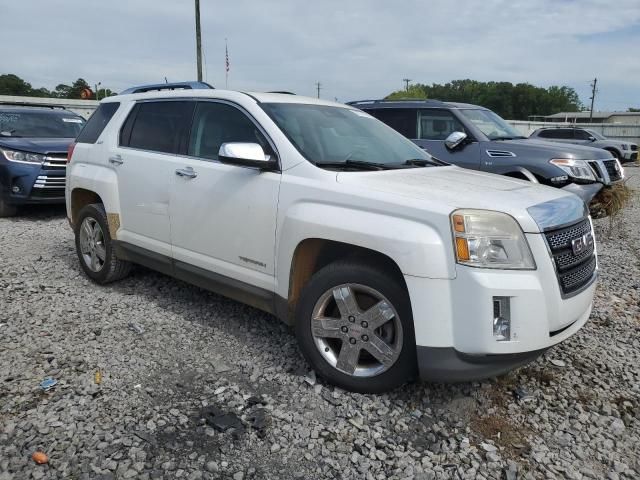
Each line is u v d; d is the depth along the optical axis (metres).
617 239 8.23
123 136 5.00
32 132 9.79
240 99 4.09
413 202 3.03
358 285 3.23
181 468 2.68
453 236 2.87
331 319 3.36
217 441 2.89
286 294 3.58
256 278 3.77
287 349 3.95
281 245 3.54
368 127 4.51
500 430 3.08
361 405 3.24
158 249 4.54
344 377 3.33
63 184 8.92
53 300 4.84
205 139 4.25
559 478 2.71
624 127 40.41
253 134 3.92
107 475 2.60
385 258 3.21
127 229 4.86
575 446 2.96
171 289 5.20
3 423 2.97
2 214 8.98
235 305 4.80
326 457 2.79
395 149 4.36
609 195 7.86
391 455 2.83
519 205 3.03
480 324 2.83
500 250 2.88
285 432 2.98
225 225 3.92
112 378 3.49
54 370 3.56
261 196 3.67
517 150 7.57
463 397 3.38
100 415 3.08
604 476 2.74
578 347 4.17
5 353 3.78
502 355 2.87
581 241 3.25
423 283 2.92
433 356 2.95
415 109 8.55
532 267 2.91
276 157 3.71
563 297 3.04
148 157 4.61
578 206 3.41
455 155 8.01
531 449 2.92
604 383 3.63
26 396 3.24
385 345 3.19
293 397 3.32
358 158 3.92
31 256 6.32
